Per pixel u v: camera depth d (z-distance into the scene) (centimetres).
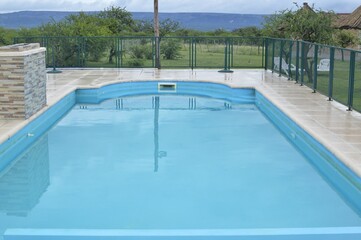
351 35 1953
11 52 810
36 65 903
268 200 556
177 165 702
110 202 548
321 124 786
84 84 1305
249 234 407
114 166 697
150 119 1050
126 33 2991
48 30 1988
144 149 793
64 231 411
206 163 712
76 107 1196
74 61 1744
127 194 577
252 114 1108
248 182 622
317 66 1138
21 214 509
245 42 1723
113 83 1372
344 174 585
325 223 488
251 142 841
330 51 1020
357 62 870
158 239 404
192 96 1380
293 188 598
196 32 3366
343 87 955
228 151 781
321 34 1592
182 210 523
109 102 1272
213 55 1759
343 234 408
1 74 817
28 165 704
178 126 974
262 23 2031
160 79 1451
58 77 1475
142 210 523
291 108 936
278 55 1548
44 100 970
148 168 688
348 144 654
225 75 1554
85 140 855
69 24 2077
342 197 566
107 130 938
